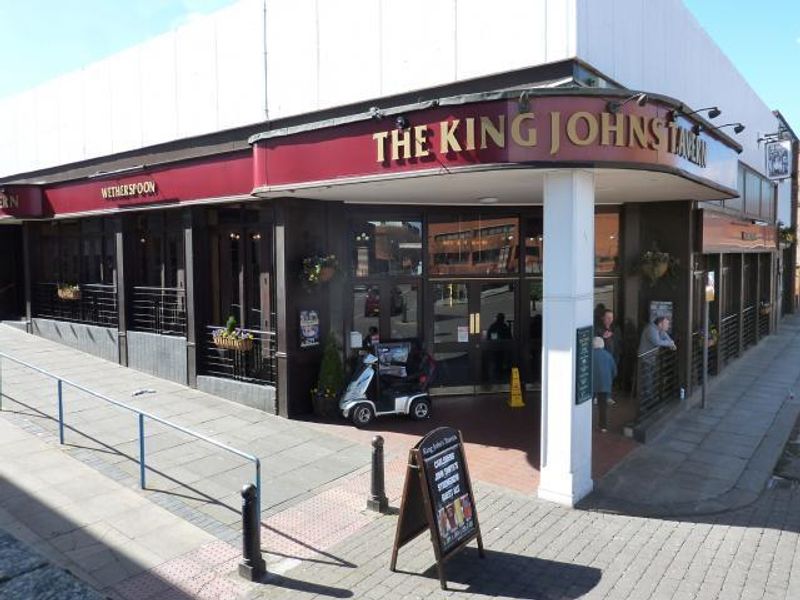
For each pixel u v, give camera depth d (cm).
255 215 1166
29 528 663
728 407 1238
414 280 1211
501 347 1266
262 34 1132
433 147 739
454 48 923
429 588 570
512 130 693
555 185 734
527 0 857
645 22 1058
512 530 682
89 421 1012
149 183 1276
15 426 973
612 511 733
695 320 1313
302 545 645
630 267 1247
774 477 871
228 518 696
